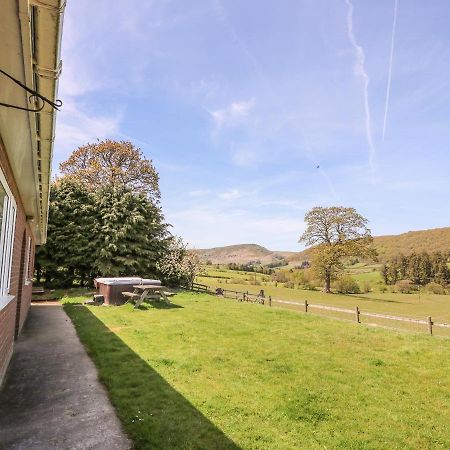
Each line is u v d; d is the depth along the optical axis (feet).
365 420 16.72
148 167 96.32
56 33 6.91
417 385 21.63
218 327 35.55
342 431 15.55
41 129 11.67
